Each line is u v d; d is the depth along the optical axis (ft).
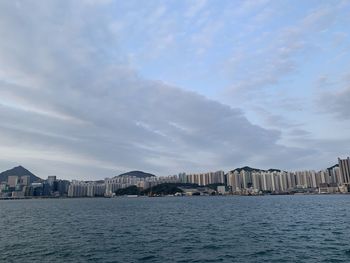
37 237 141.49
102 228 176.04
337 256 91.66
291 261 86.69
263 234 140.67
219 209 348.59
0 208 465.47
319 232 142.92
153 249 109.09
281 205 410.72
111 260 92.58
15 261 91.76
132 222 211.61
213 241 123.85
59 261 91.56
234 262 87.40
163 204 528.22
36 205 582.35
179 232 154.30
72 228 177.88
